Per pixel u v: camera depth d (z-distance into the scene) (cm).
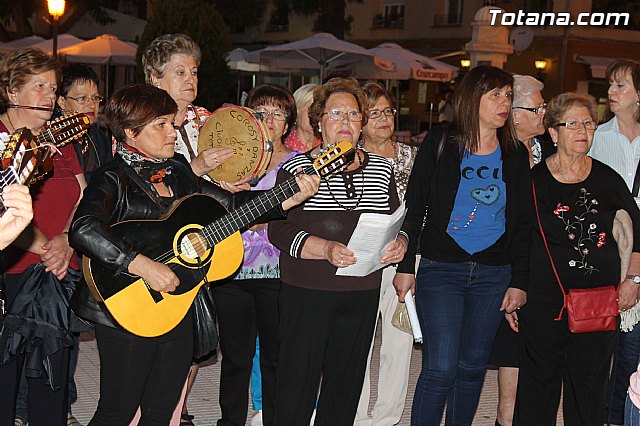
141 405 408
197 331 411
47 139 391
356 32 3619
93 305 386
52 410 451
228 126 470
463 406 493
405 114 3030
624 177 545
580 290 478
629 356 538
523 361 496
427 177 482
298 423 436
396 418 557
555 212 480
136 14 3338
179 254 396
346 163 416
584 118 473
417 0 3388
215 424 559
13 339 422
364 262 423
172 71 488
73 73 547
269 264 489
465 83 474
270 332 496
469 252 473
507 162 478
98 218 375
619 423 549
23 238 425
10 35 2570
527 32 1945
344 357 441
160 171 400
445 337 472
